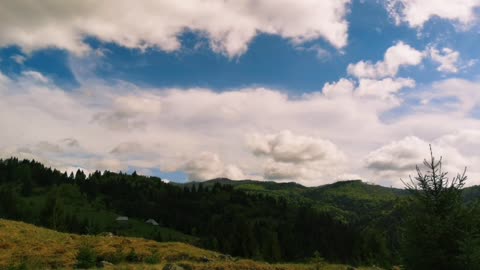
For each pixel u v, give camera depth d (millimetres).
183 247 52219
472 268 15859
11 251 38062
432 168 18812
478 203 17328
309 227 163250
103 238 52938
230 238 125062
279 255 113688
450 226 17156
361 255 109562
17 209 143500
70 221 130750
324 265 39906
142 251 44500
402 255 18531
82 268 32469
